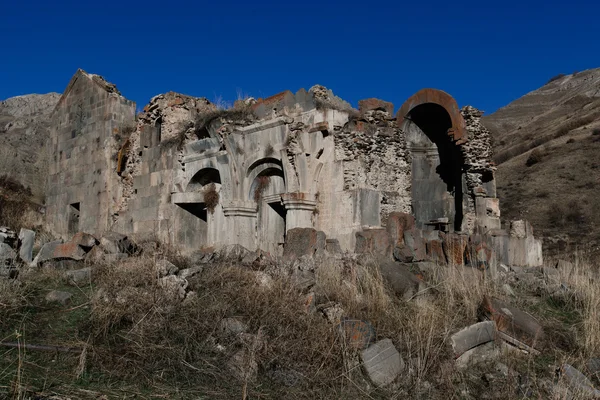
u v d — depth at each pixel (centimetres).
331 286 817
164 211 1909
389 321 742
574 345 757
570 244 2859
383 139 1518
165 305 700
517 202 3859
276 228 1664
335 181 1460
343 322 689
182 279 762
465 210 1558
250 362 602
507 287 943
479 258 1016
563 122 6181
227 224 1644
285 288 770
